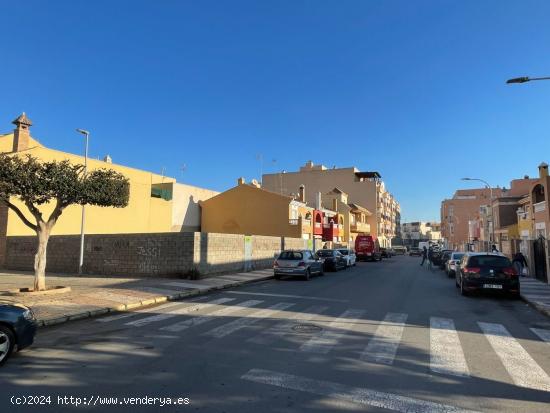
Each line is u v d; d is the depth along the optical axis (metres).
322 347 7.53
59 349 7.41
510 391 5.39
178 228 44.75
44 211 26.98
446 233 96.94
